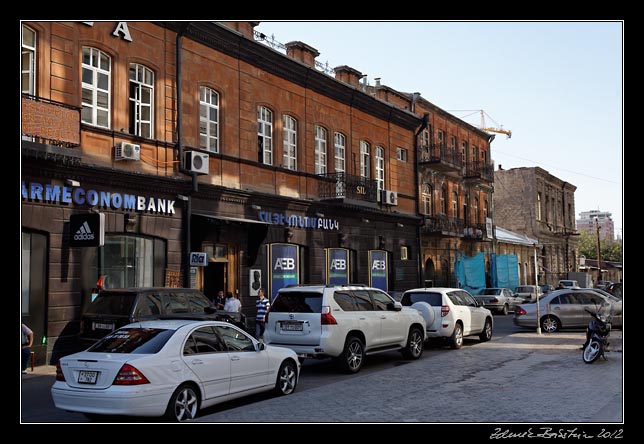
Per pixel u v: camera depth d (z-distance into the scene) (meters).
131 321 12.32
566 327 21.19
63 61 15.23
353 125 27.69
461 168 37.66
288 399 9.79
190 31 18.95
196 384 8.49
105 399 7.62
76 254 15.12
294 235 23.11
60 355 14.56
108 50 16.52
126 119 16.91
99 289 15.20
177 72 18.50
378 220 28.94
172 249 17.89
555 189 63.25
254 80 21.72
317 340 12.27
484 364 13.52
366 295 13.87
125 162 16.59
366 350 13.26
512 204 57.56
